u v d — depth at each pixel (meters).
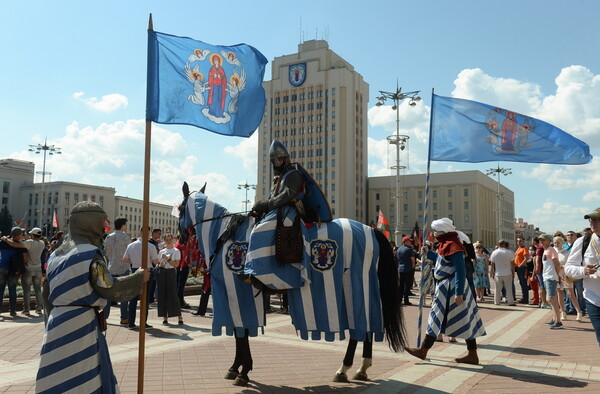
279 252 5.41
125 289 3.61
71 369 3.30
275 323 10.80
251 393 5.40
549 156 7.79
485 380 5.92
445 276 6.90
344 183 95.31
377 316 5.76
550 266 10.76
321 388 5.58
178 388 5.57
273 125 102.50
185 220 6.30
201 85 5.48
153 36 5.22
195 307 14.06
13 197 116.25
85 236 3.62
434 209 99.88
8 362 6.94
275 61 104.19
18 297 13.83
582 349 8.02
